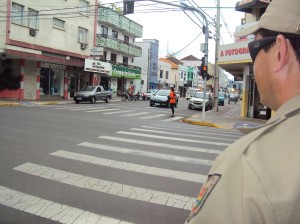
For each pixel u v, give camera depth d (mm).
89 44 35500
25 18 26875
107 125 13359
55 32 30469
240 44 21250
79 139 9602
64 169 6367
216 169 993
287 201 840
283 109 1011
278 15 1018
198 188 5477
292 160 884
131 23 45625
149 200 4871
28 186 5367
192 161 7332
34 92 29141
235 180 920
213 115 23500
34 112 17078
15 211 4395
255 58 1130
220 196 917
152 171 6395
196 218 946
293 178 861
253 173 890
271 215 841
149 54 54188
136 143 9312
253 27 1160
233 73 31750
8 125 11648
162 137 10680
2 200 4750
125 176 6027
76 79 34969
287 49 1021
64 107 22859
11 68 27922
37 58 27297
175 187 5496
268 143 946
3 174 5973
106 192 5164
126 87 47375
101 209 4508
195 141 10188
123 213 4398
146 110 25594
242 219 861
